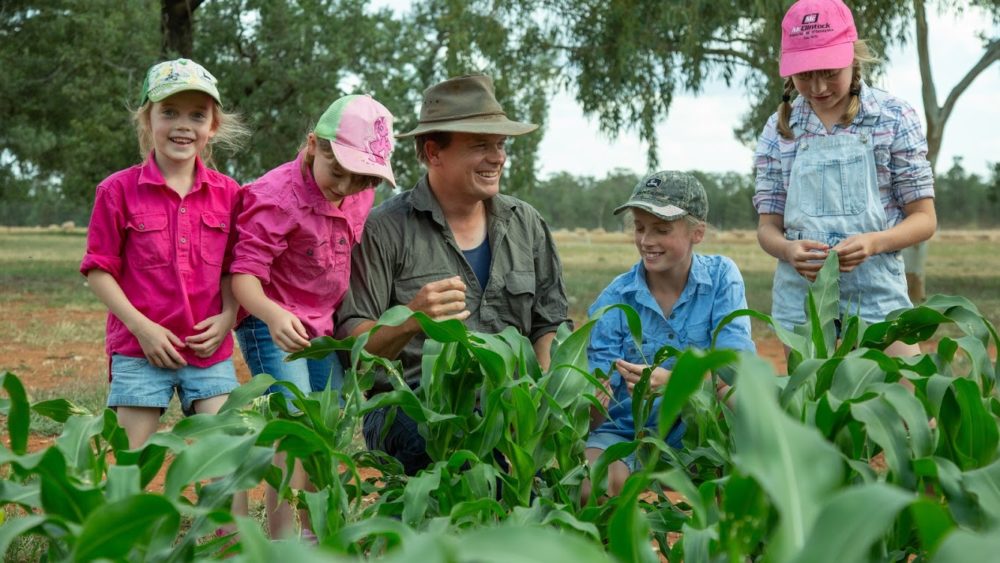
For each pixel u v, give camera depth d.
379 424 3.34
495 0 13.75
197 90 3.28
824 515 0.97
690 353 1.16
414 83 20.78
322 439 1.91
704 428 2.30
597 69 13.76
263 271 3.13
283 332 2.97
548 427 2.35
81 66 22.11
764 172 3.86
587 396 2.38
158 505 1.31
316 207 3.17
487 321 3.44
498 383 2.37
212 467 1.67
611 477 3.19
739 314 2.36
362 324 3.26
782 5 11.53
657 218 3.24
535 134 16.00
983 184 83.44
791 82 3.70
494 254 3.44
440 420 2.33
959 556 0.88
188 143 3.33
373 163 3.05
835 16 3.43
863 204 3.57
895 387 1.79
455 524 2.03
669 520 2.27
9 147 28.19
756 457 1.07
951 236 74.81
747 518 1.46
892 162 3.62
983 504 1.53
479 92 3.32
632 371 2.87
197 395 3.35
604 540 2.24
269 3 19.59
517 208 3.54
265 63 19.20
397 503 2.18
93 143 21.89
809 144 3.66
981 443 1.86
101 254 3.30
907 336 2.44
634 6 13.02
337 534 1.47
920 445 1.72
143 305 3.32
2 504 1.67
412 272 3.38
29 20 21.62
